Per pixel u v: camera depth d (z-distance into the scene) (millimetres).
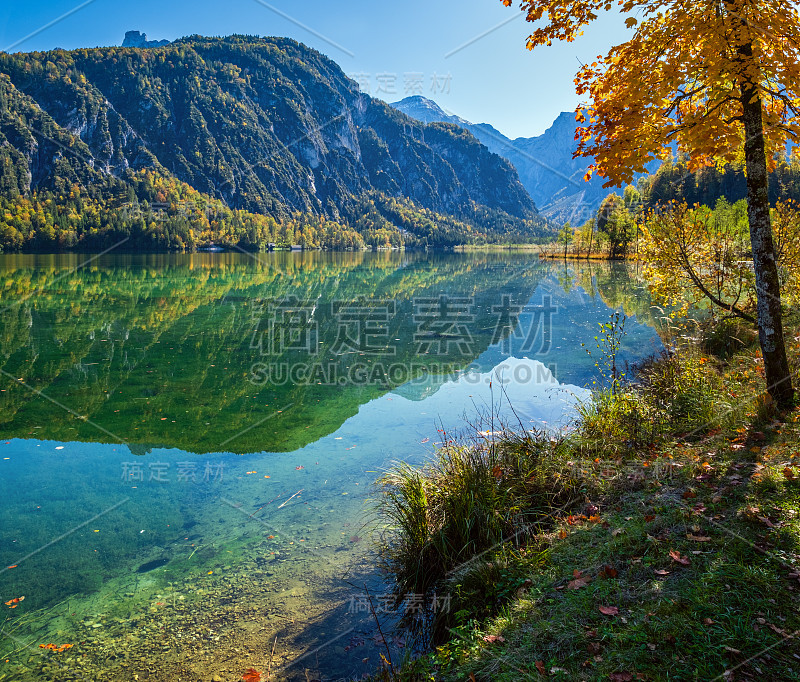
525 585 2721
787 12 3516
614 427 4586
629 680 1841
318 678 2486
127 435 6398
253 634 2863
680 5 3758
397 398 7637
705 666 1845
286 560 3594
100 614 3098
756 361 5691
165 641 2842
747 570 2279
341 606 3062
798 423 3670
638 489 3471
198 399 7961
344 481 4828
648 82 3912
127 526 4168
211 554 3721
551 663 2012
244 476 5090
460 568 3021
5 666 2688
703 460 3527
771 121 4055
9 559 3715
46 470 5336
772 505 2721
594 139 4348
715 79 3658
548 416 6152
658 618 2117
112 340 12945
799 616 1995
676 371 5594
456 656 2311
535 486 3814
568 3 4074
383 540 3705
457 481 3615
